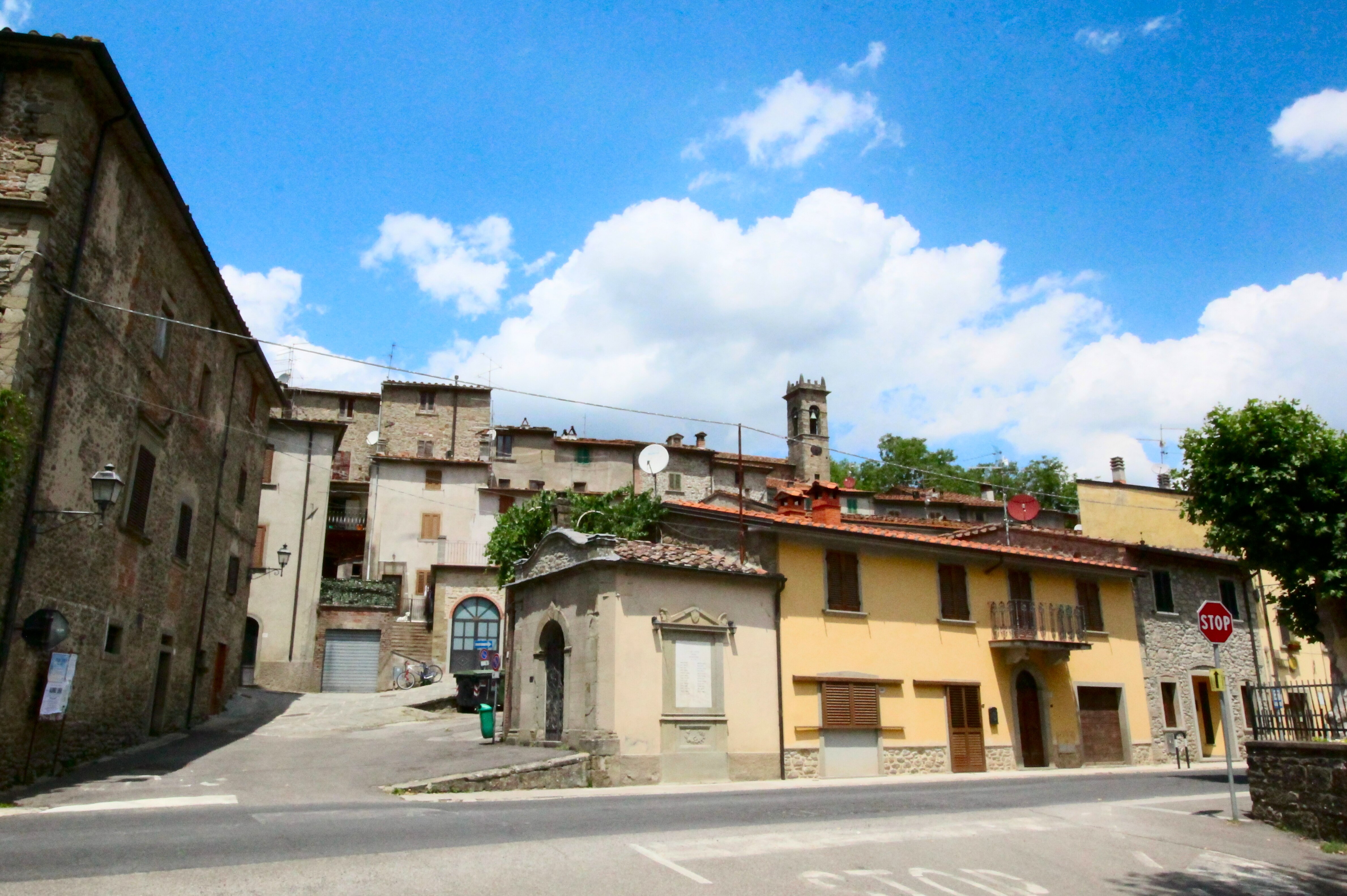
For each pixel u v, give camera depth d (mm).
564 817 11344
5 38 14461
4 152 14414
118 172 16641
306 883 7242
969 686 23625
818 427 62594
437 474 46812
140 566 19031
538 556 21219
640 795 15352
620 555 18609
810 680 20875
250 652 37281
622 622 18219
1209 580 30781
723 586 20031
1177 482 20891
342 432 41219
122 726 18547
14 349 13562
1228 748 13242
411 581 44719
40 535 14375
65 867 7613
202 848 8500
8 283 13844
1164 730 27531
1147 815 13414
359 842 9000
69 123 14891
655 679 18359
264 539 38844
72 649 15875
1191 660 29094
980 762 23297
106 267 16375
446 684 34844
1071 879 9273
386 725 25875
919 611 23375
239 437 26609
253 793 13750
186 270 20734
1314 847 11305
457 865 8055
